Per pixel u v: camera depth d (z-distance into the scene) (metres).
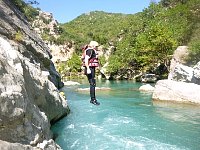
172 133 10.59
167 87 19.56
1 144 5.17
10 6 19.38
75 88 30.12
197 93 18.30
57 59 89.31
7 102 5.59
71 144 8.99
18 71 7.27
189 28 35.72
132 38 58.53
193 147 8.94
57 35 101.44
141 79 44.31
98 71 60.75
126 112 14.63
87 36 107.69
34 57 15.20
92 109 15.24
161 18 57.44
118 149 8.55
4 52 7.28
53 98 11.29
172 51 42.03
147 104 17.59
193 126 11.78
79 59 74.19
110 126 11.38
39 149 6.30
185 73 23.44
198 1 35.84
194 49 27.30
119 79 52.69
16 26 15.50
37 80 9.80
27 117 6.54
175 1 66.06
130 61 52.50
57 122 11.94
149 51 44.84
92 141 9.33
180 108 16.19
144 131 10.77
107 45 81.69
